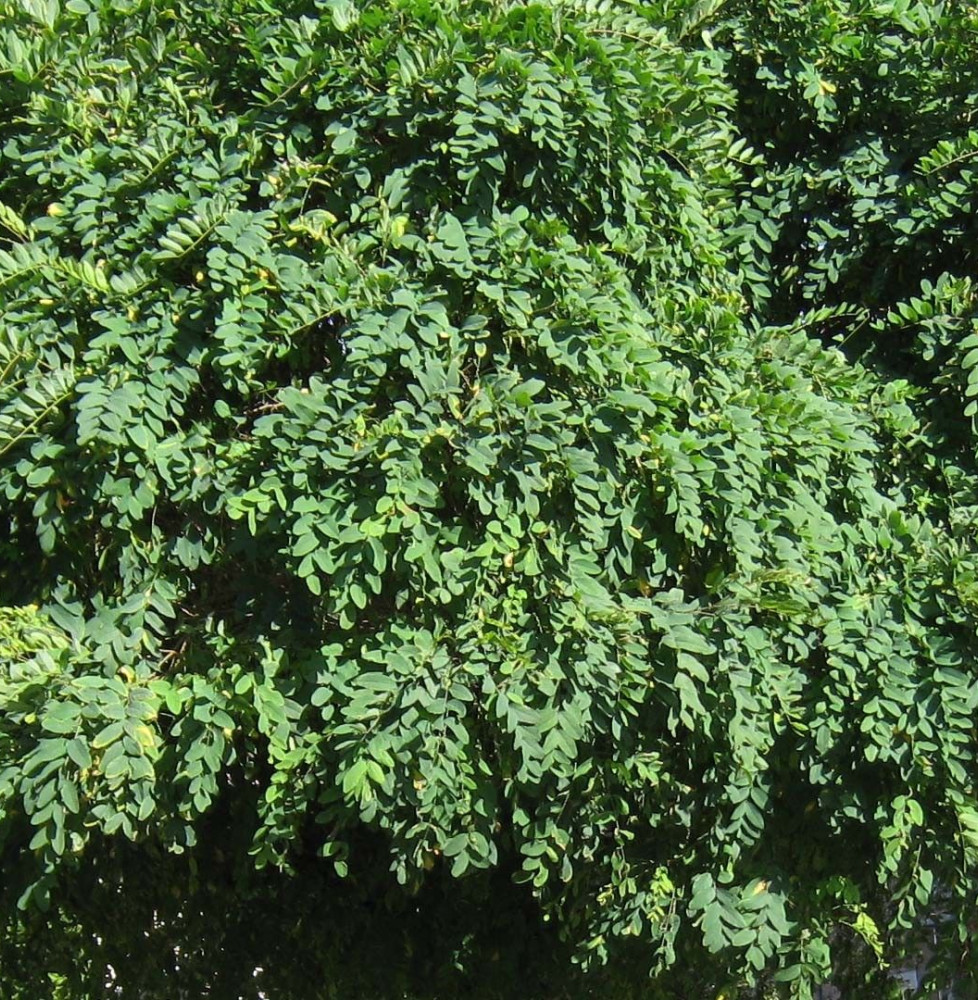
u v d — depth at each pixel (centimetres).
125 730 327
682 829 404
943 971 454
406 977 525
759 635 370
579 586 355
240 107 410
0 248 388
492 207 378
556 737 343
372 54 384
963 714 384
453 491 358
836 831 405
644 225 412
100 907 521
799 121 503
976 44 470
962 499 439
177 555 360
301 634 370
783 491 394
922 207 470
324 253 368
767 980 513
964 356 443
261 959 541
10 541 362
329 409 343
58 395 340
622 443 363
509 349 370
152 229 362
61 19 394
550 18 387
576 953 436
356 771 333
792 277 502
